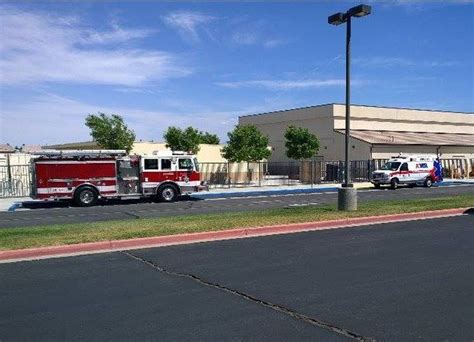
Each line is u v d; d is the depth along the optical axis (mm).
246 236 11711
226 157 39000
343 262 8516
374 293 6535
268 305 6082
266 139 41000
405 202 18547
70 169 23172
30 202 25688
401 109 57531
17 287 7145
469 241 10469
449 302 6074
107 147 39156
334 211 15461
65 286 7168
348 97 15820
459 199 19609
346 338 4914
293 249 9844
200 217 14672
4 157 32812
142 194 24562
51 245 9953
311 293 6582
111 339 4996
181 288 6977
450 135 60688
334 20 15688
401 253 9242
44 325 5453
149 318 5645
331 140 52219
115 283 7312
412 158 34844
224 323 5430
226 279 7449
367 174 43125
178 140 41469
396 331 5086
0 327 5414
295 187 34406
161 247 10375
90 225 13141
